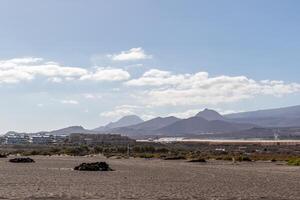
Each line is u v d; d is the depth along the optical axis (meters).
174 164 95.88
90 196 37.72
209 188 45.97
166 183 51.19
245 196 39.69
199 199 37.25
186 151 172.50
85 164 73.50
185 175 64.81
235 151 181.75
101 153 155.75
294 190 44.97
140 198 37.16
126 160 114.75
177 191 42.69
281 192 43.06
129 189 43.84
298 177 62.09
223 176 63.22
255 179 58.25
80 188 44.00
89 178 56.94
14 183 47.88
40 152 156.88
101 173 66.81
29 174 61.84
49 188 43.38
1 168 74.62
